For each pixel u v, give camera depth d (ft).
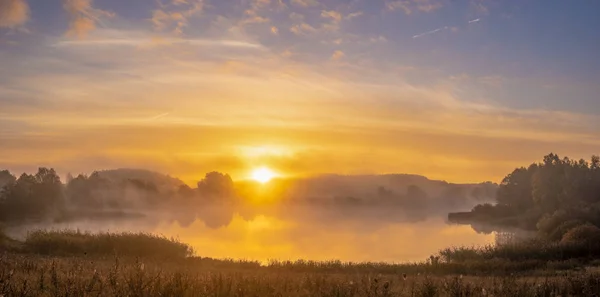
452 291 49.55
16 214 377.09
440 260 147.95
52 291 40.14
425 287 51.57
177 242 153.07
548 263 121.80
